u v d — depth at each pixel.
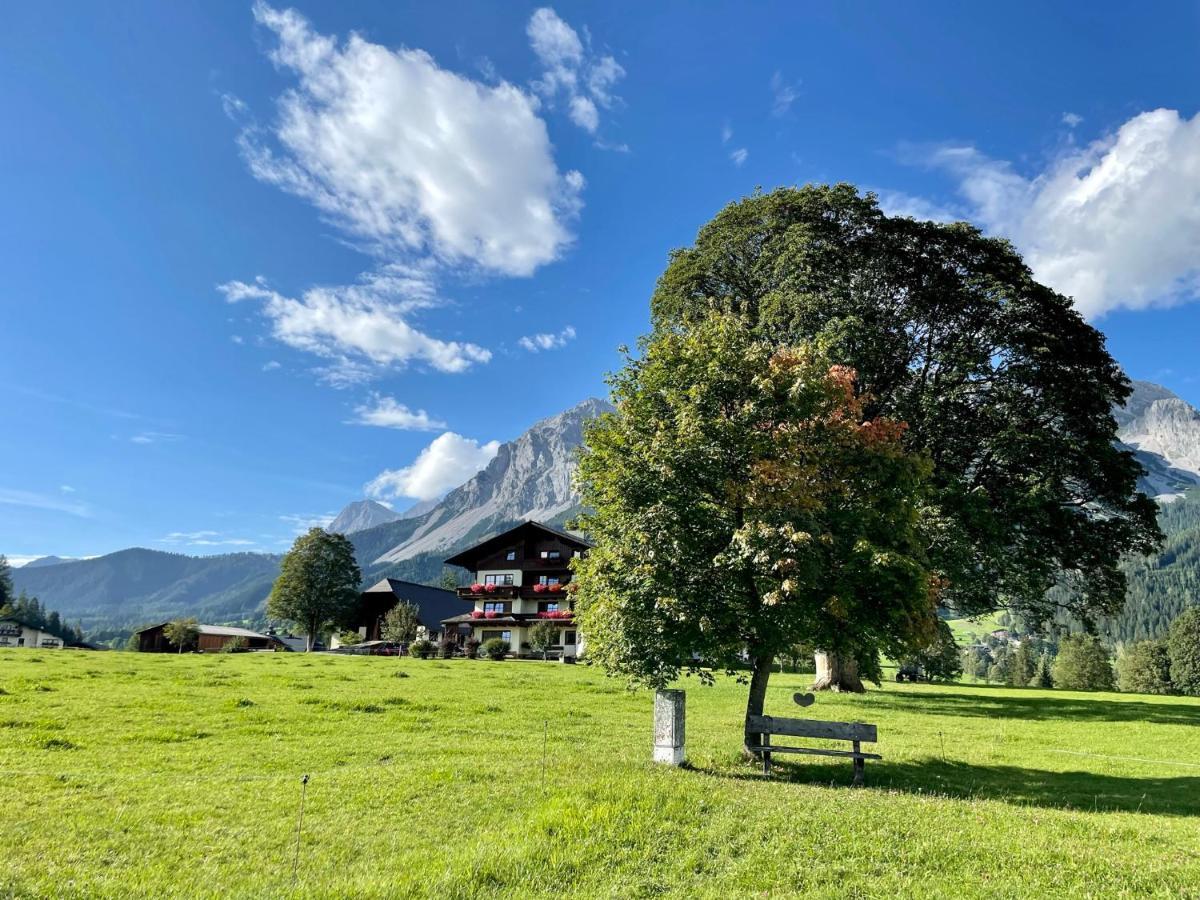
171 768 12.82
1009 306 29.44
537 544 73.75
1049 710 27.97
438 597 91.62
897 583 13.66
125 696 21.69
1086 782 14.14
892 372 31.17
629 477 14.53
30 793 10.65
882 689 38.47
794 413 14.78
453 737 16.73
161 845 8.66
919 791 12.66
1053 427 29.94
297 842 8.72
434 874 7.63
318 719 18.80
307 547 84.31
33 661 33.84
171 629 88.62
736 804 10.41
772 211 33.06
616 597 14.18
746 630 14.55
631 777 11.88
